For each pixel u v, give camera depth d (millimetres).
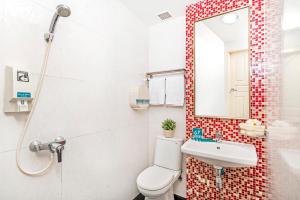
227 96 1569
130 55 1803
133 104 1765
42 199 983
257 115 1429
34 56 946
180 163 1789
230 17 1568
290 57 417
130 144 1789
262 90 1408
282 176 491
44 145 955
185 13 1835
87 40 1297
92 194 1320
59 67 1092
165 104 1940
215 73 1634
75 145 1192
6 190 833
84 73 1271
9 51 846
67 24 1143
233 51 1546
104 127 1454
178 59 1938
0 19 816
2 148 822
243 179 1475
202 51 1706
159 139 1916
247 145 1444
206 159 1364
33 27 946
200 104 1708
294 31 396
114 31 1578
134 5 1730
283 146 478
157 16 1932
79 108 1229
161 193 1436
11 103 833
